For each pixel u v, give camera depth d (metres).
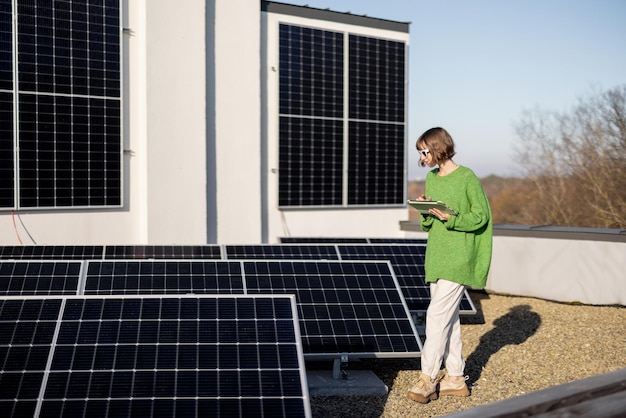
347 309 6.62
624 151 24.86
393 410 5.88
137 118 10.90
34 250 8.66
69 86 10.16
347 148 13.51
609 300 10.66
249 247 9.52
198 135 11.16
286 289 6.89
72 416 3.86
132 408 3.93
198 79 11.13
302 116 12.88
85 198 10.41
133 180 10.91
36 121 9.89
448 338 6.18
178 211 11.04
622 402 1.54
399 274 9.19
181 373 4.21
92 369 4.19
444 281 5.75
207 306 4.85
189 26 11.03
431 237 5.86
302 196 12.95
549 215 28.09
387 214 14.26
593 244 10.80
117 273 6.96
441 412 5.82
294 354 4.46
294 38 12.73
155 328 4.58
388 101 14.16
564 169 27.36
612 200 25.19
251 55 11.96
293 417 3.96
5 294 6.51
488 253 5.81
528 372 7.19
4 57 9.60
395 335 6.36
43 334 4.44
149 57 10.69
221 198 11.77
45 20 9.89
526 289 11.58
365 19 13.70
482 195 5.77
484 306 10.82
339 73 13.36
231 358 4.37
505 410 1.56
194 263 7.22
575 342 8.43
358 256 9.61
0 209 9.70
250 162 12.02
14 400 3.94
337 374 6.46
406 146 14.52
